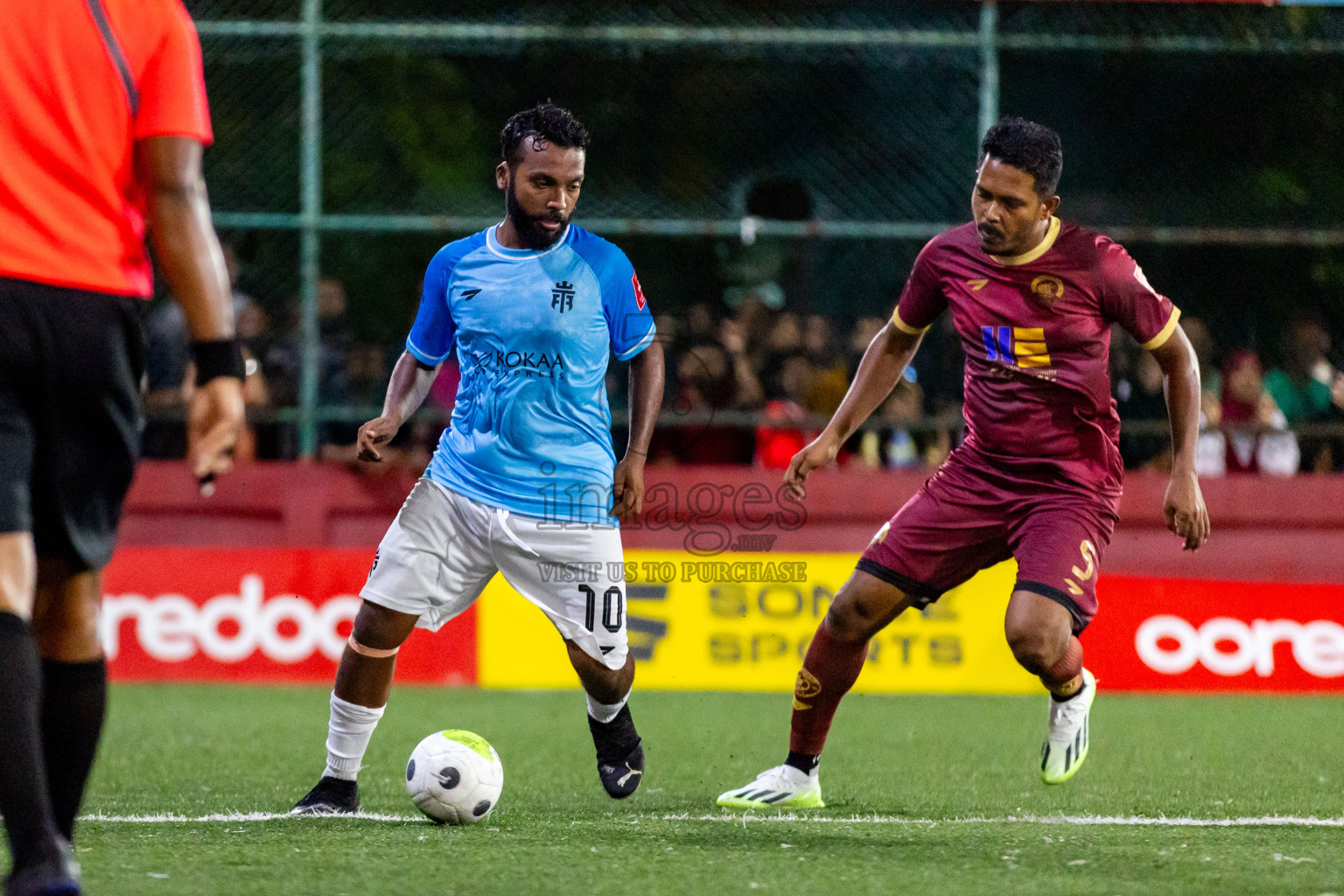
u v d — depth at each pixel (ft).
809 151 131.03
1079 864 42.42
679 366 112.78
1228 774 70.13
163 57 34.91
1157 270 119.14
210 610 105.19
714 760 74.18
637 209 138.31
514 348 53.31
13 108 33.32
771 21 135.54
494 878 39.40
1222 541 111.75
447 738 50.85
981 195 52.34
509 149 53.57
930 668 103.65
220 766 69.46
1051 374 53.52
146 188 34.78
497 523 53.36
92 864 40.32
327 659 105.50
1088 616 52.90
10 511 32.68
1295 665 105.81
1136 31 116.16
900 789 64.13
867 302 123.24
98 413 34.09
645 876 40.06
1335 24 114.93
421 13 145.38
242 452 115.44
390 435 54.90
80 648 37.04
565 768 70.74
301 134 123.75
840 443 57.88
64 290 33.27
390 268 135.44
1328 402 118.52
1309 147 129.49
